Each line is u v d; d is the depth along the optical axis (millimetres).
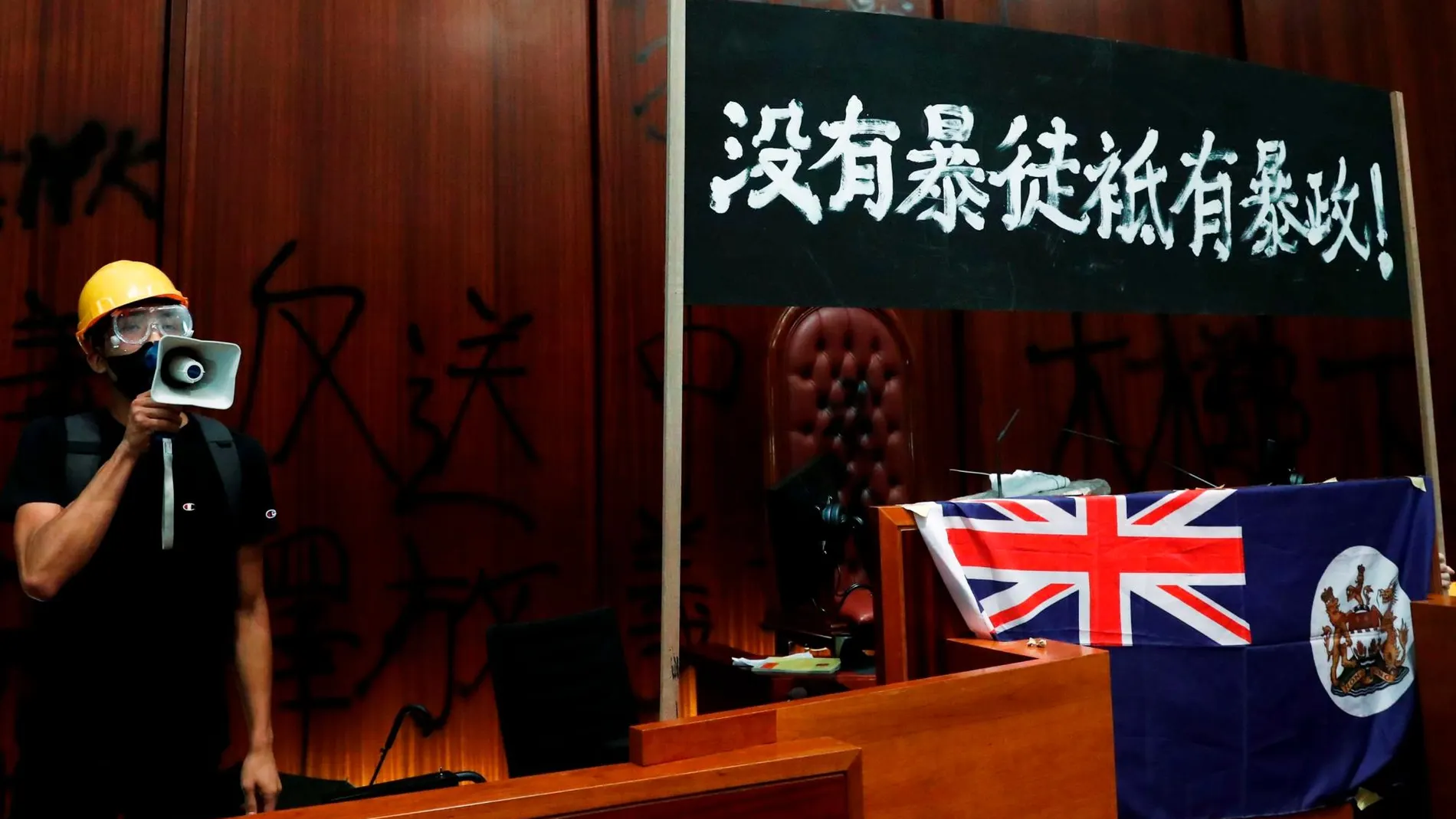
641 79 3301
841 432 3447
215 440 1662
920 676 1548
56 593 1444
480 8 3123
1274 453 2264
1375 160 2176
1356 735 1717
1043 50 1819
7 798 2518
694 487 3342
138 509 1537
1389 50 4000
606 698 2178
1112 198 1855
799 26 1646
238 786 1629
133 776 1483
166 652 1525
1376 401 3988
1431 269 3928
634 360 3252
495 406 3070
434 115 3055
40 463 1562
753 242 1580
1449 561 3846
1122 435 3783
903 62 1707
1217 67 1993
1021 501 1606
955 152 1728
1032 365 3705
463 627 2982
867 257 1646
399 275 2990
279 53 2912
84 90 2738
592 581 3141
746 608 3375
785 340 3420
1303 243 2062
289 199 2891
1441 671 1773
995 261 1738
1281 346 3980
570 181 3195
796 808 982
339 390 2912
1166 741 1574
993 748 1268
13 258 2656
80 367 2682
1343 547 1757
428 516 2975
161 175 2783
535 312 3127
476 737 2965
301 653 2812
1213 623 1619
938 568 1553
